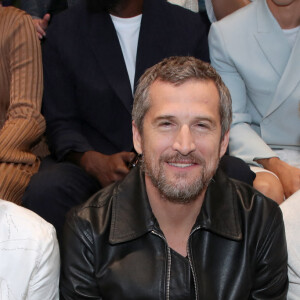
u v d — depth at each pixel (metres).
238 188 1.58
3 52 2.22
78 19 2.28
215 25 2.45
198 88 1.35
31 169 2.14
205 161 1.36
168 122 1.34
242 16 2.44
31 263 1.37
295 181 2.13
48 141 2.34
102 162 2.06
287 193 2.15
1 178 1.99
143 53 2.24
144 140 1.41
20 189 2.05
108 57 2.23
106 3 2.24
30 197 1.94
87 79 2.23
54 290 1.47
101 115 2.25
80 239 1.46
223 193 1.53
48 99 2.31
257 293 1.53
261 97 2.42
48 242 1.41
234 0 2.74
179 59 1.42
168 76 1.36
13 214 1.41
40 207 1.94
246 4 2.73
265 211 1.52
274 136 2.44
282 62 2.36
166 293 1.41
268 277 1.52
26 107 2.16
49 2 2.82
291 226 1.61
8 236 1.38
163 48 2.27
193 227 1.47
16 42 2.20
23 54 2.20
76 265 1.46
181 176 1.36
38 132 2.16
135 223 1.46
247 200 1.54
